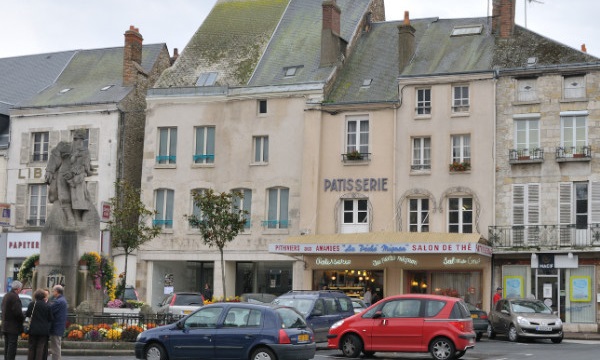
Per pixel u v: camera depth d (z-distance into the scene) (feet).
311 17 142.20
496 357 70.95
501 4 126.00
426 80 122.42
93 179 137.39
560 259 113.19
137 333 72.69
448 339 66.64
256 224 128.16
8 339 54.80
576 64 115.96
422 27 136.36
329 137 126.62
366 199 123.85
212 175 131.75
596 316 111.14
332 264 120.57
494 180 118.21
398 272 120.06
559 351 78.59
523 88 118.83
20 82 154.92
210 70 137.49
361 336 69.46
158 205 134.21
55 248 81.00
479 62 122.62
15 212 140.36
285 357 57.98
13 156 142.20
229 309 60.29
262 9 146.72
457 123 120.78
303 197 125.90
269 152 128.98
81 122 139.33
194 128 133.90
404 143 122.62
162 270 134.00
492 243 116.78
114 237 116.26
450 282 118.73
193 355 59.88
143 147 142.00
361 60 134.21
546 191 115.85
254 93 130.52
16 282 55.31
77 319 73.26
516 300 98.48
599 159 113.70
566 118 116.37
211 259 129.59
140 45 146.00
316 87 127.24
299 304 79.71
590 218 113.39
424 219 121.39
